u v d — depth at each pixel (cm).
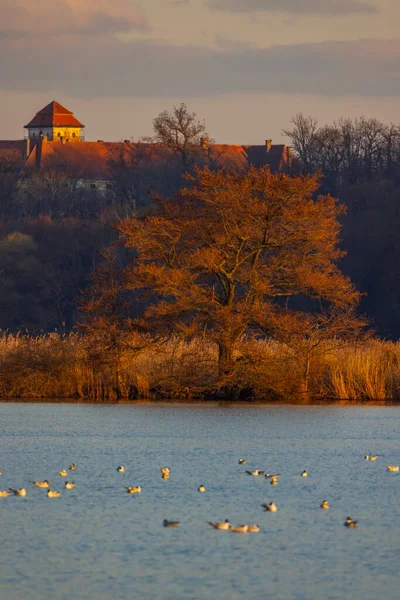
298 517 7244
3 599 5422
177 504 7681
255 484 8519
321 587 5628
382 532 6812
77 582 5716
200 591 5553
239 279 15838
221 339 15462
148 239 15850
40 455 10238
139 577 5800
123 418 13488
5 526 6975
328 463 9675
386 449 10644
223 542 6550
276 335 15675
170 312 15588
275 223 15862
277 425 12681
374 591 5562
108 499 7869
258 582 5712
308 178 15612
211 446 10862
